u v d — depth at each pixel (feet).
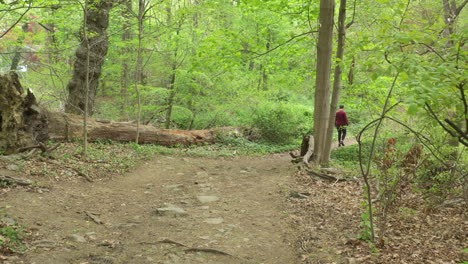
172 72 52.13
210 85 55.01
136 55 49.39
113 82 57.21
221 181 32.53
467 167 22.93
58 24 41.88
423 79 11.43
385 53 13.17
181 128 62.08
